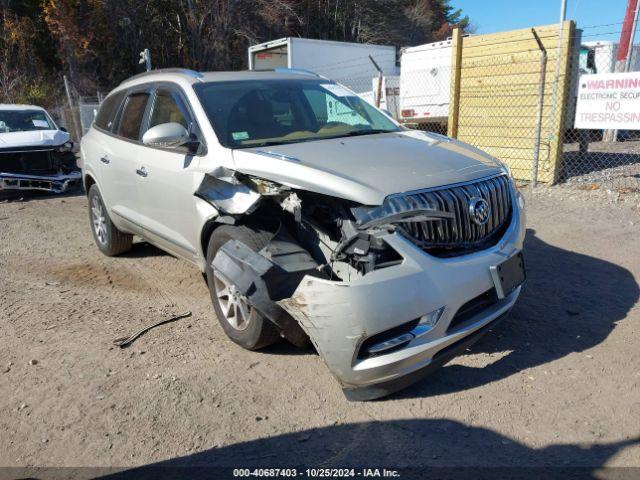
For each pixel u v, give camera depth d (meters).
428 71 14.02
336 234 3.38
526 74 9.16
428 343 3.16
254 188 3.52
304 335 3.56
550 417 3.13
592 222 6.92
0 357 4.13
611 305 4.54
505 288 3.46
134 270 6.00
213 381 3.65
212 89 4.61
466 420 3.13
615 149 13.02
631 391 3.34
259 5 34.53
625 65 10.73
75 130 22.66
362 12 41.94
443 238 3.29
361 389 3.28
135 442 3.09
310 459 2.89
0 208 10.00
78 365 3.95
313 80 5.20
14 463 2.98
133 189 5.20
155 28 34.72
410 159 3.66
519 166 9.52
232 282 3.39
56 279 5.83
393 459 2.86
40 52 34.22
